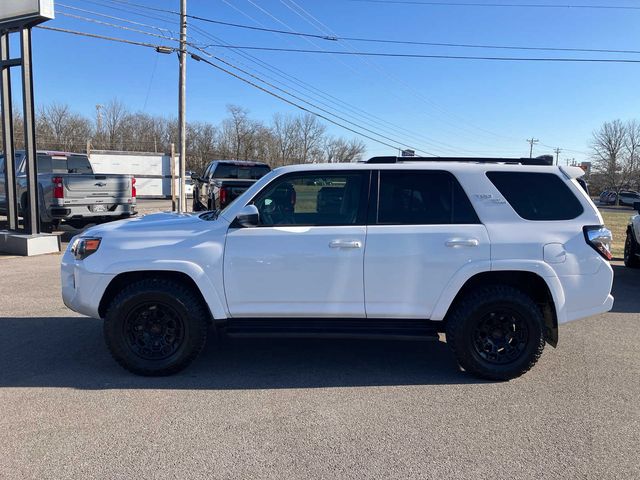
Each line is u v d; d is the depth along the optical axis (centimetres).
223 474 299
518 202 451
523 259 436
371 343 550
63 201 1184
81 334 562
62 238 1320
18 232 1133
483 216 446
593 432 354
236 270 440
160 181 3725
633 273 1054
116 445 330
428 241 437
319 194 456
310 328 448
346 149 6962
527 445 336
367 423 365
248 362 488
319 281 440
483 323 443
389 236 439
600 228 451
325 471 304
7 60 1081
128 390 419
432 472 303
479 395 416
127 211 1317
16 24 1050
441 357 508
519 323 441
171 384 433
